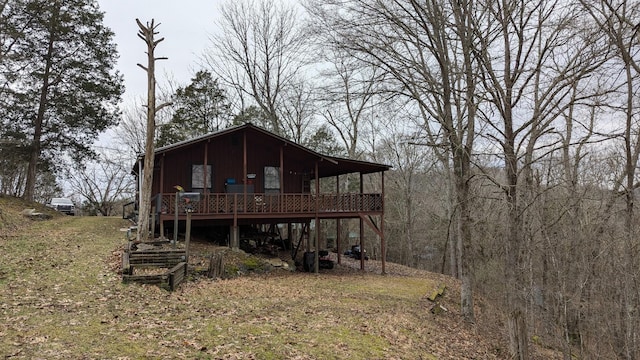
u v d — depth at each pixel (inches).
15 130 887.7
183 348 234.5
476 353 366.6
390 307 437.4
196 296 374.0
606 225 411.2
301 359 245.3
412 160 1141.7
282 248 829.8
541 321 462.0
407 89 463.5
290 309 367.9
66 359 200.8
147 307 313.3
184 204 593.6
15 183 1366.9
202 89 1173.1
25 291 309.4
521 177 435.2
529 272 427.2
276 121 1112.8
